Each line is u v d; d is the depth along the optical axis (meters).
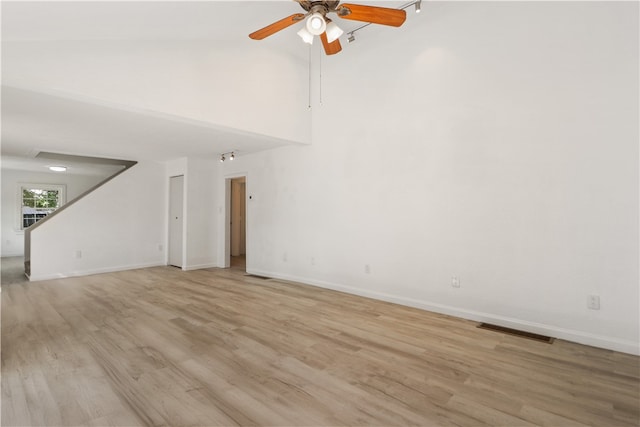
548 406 1.83
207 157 6.27
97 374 2.19
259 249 5.80
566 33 2.76
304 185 5.00
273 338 2.82
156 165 6.75
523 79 2.98
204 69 3.57
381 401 1.88
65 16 2.11
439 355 2.49
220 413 1.77
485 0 3.19
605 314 2.61
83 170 8.05
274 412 1.78
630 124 2.50
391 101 3.92
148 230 6.64
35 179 8.42
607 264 2.60
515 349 2.59
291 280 5.23
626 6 2.50
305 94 4.79
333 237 4.60
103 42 2.86
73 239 5.72
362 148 4.23
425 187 3.63
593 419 1.71
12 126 3.88
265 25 3.36
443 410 1.80
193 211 6.34
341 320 3.29
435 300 3.57
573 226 2.74
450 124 3.43
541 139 2.89
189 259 6.29
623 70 2.52
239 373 2.21
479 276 3.25
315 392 1.98
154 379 2.12
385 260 4.01
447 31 3.45
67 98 2.83
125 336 2.87
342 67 4.44
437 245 3.54
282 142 4.76
